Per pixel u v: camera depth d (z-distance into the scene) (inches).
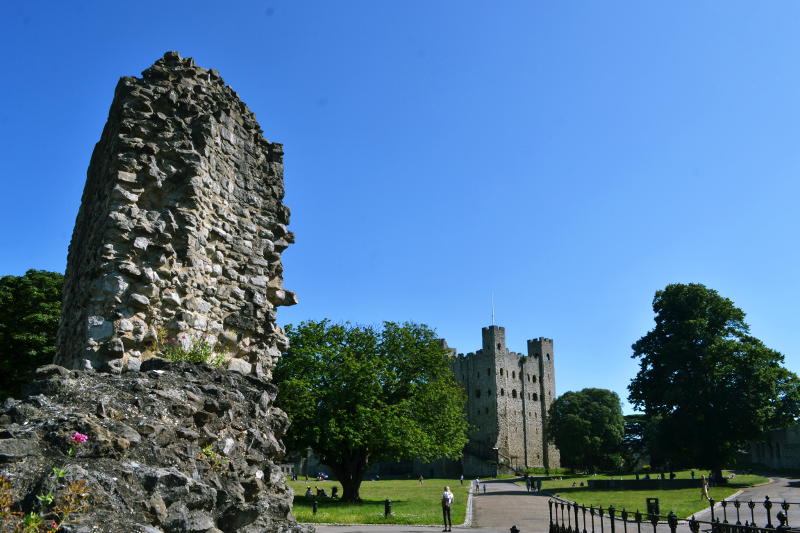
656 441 2123.5
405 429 1507.1
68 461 221.8
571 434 3690.9
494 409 4623.5
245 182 503.5
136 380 301.3
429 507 1403.8
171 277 409.1
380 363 1653.5
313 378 1556.3
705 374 1959.9
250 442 338.3
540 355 5103.3
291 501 339.9
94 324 375.6
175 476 239.8
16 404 247.8
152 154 426.9
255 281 486.9
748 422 1870.1
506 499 1739.7
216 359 430.9
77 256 482.9
